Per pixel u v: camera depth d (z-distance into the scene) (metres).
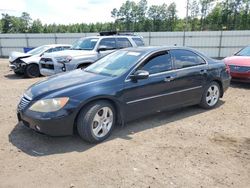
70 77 4.72
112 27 78.69
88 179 3.26
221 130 4.86
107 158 3.77
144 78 4.51
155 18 79.75
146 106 4.82
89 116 4.06
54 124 3.88
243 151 4.03
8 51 31.02
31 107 4.04
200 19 70.50
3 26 82.19
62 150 4.00
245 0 65.50
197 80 5.62
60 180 3.24
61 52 9.37
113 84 4.38
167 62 5.17
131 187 3.11
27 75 11.64
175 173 3.41
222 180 3.27
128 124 5.07
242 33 25.09
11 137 4.45
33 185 3.15
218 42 25.92
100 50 9.27
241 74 8.31
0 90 8.45
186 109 6.09
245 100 7.03
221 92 6.36
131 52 5.20
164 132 4.73
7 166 3.55
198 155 3.89
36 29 83.50
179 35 26.61
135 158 3.77
